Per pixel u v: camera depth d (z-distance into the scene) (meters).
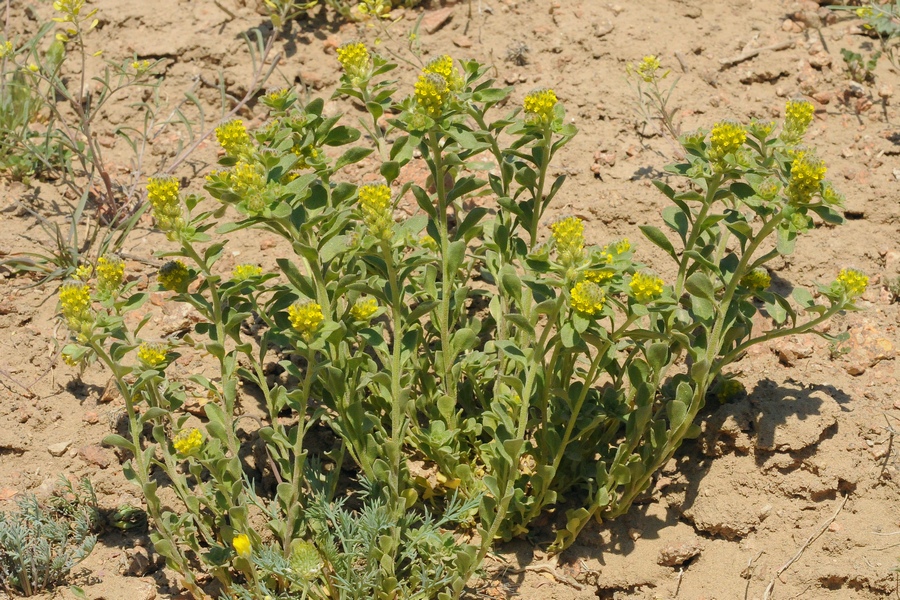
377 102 1.09
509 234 1.10
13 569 1.06
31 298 1.21
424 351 1.11
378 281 1.07
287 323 1.05
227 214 1.27
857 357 1.14
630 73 1.32
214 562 1.05
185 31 1.38
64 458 1.12
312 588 1.04
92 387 1.16
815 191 1.01
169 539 1.04
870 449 1.09
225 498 1.04
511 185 1.26
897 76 1.32
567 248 0.98
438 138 1.04
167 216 1.00
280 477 1.11
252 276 1.04
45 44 1.39
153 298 1.21
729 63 1.33
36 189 1.30
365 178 1.27
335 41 1.37
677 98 1.31
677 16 1.38
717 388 1.12
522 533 1.09
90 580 1.07
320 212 1.04
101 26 1.40
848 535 1.07
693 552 1.08
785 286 1.19
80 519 1.08
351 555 1.03
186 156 1.29
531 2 1.40
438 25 1.38
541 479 1.05
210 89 1.36
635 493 1.07
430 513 1.09
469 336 1.07
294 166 1.05
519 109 1.10
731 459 1.10
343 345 1.05
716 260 1.06
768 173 1.02
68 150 1.32
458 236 1.07
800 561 1.07
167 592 1.07
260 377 1.05
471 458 1.12
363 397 1.12
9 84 1.31
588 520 1.09
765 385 1.12
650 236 1.04
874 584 1.05
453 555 1.05
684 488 1.10
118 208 1.27
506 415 1.02
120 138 1.34
